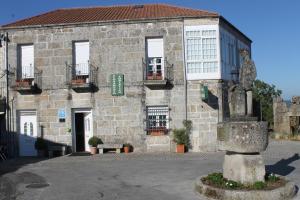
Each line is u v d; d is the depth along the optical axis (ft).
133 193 41.50
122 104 76.95
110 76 77.20
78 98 77.87
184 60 75.82
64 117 78.18
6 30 79.82
